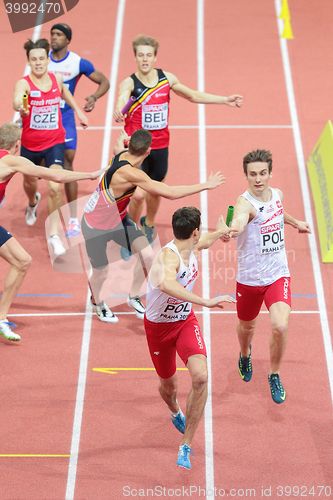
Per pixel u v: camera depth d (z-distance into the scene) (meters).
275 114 46.19
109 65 50.91
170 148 43.06
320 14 57.84
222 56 52.25
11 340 30.53
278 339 25.64
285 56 52.38
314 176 39.94
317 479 25.27
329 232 35.78
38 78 34.44
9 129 29.86
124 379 29.25
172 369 25.06
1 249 29.97
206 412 27.75
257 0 59.66
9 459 25.95
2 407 28.02
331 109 46.69
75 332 31.48
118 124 45.38
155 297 23.69
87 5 58.62
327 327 31.66
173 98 47.81
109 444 26.55
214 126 45.06
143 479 25.30
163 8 58.31
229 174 40.88
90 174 29.94
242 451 26.27
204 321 31.98
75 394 28.58
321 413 27.73
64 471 25.55
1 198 30.61
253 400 28.27
